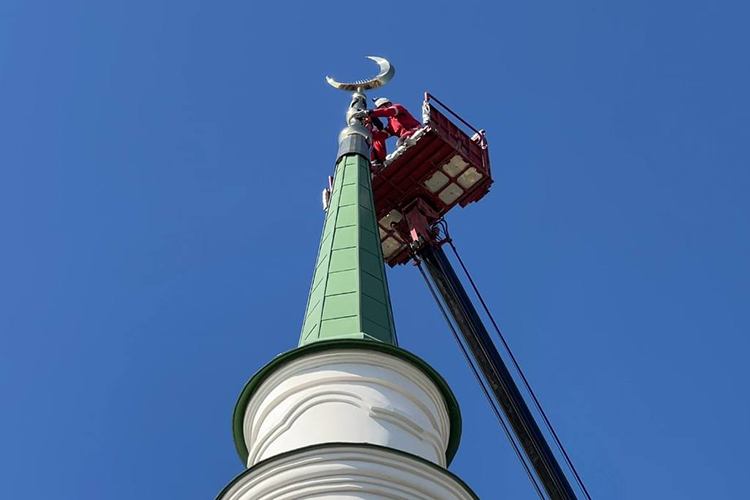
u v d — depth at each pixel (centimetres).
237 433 2556
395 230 4931
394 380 2431
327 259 2927
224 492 2245
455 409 2567
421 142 4806
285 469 2175
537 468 4300
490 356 4553
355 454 2178
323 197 4753
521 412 4403
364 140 3684
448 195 4994
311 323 2695
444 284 4762
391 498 2150
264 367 2491
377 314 2708
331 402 2361
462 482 2269
